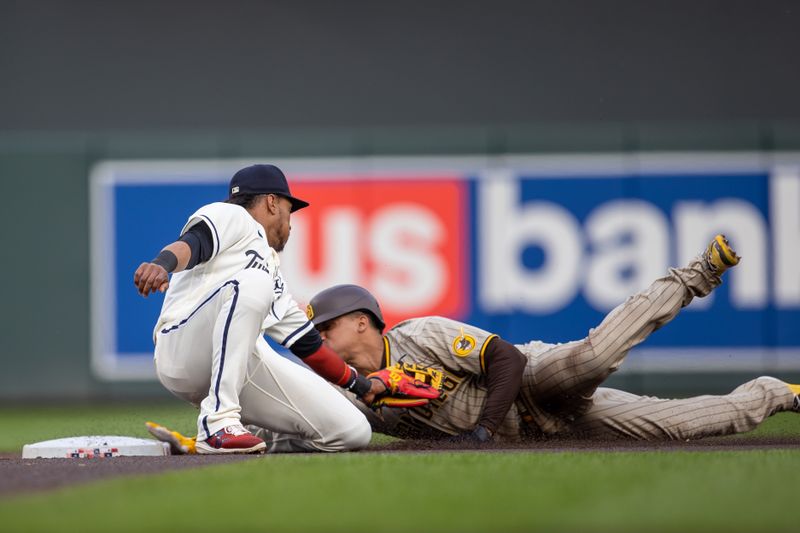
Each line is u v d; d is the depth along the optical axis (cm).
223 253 1402
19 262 3872
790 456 1192
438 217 3788
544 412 1623
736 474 994
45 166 3875
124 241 3862
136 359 3831
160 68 4212
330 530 697
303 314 1421
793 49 4072
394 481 966
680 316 3697
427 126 4181
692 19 4097
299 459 1227
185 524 729
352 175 3803
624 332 1537
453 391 1526
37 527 721
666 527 685
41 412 3453
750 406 1653
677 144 3756
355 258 3778
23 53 4200
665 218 3759
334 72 4197
